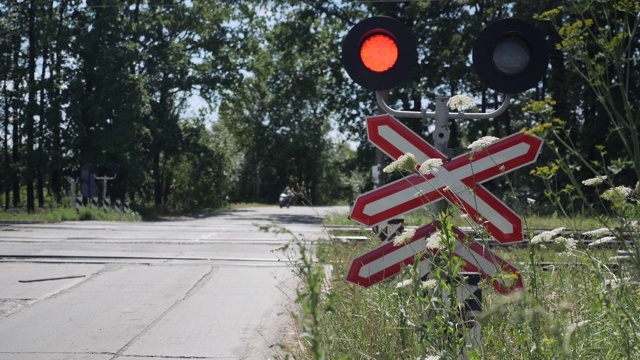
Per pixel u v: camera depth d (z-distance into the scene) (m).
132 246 14.70
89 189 37.88
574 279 4.47
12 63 44.25
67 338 6.95
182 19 47.94
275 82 43.16
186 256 13.07
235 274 11.03
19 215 35.03
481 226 3.72
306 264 2.85
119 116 41.22
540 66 4.34
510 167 4.14
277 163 93.25
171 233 18.17
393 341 4.63
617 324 3.32
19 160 46.81
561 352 2.85
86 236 17.02
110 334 7.11
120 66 41.81
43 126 42.47
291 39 41.56
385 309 4.88
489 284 3.78
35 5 43.41
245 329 7.28
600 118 31.44
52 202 40.03
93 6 42.62
